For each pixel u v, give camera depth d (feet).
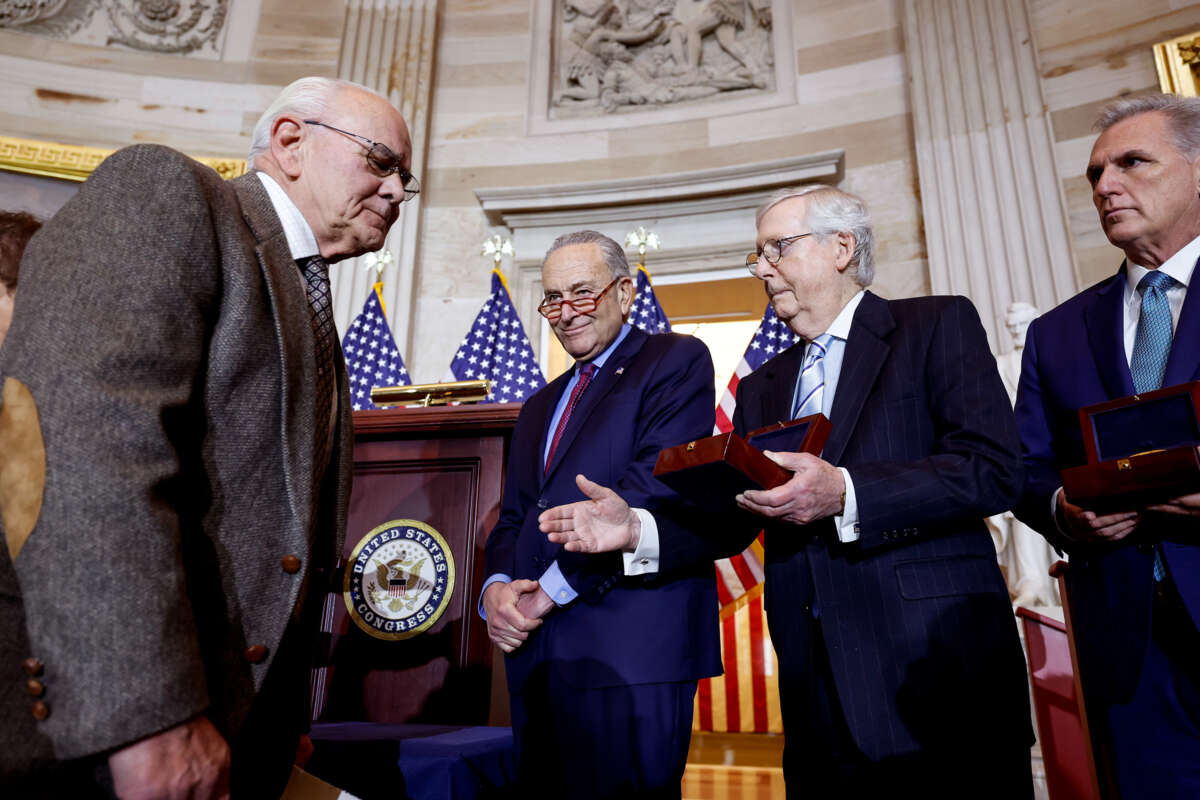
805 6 21.57
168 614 3.00
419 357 20.20
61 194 20.06
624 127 21.66
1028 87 18.33
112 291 3.27
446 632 7.34
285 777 4.21
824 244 6.43
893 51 20.40
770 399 6.65
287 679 4.28
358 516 7.82
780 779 13.41
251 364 3.80
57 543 2.91
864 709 4.97
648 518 5.89
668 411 6.59
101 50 21.98
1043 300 16.76
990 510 5.13
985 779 4.76
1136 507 4.96
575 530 5.58
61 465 2.97
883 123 19.92
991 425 5.34
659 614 5.99
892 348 5.93
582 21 23.16
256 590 3.67
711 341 24.61
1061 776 8.59
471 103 22.54
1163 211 5.96
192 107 21.97
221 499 3.64
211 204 3.78
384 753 5.64
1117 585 5.36
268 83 22.39
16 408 3.07
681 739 5.80
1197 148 5.98
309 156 4.68
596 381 7.00
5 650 3.01
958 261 17.70
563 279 7.32
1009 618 5.17
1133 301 6.31
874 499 5.09
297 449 3.91
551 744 5.97
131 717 2.84
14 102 21.06
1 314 4.90
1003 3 19.12
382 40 22.54
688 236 20.40
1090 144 17.65
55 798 2.94
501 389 13.56
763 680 16.57
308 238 4.61
